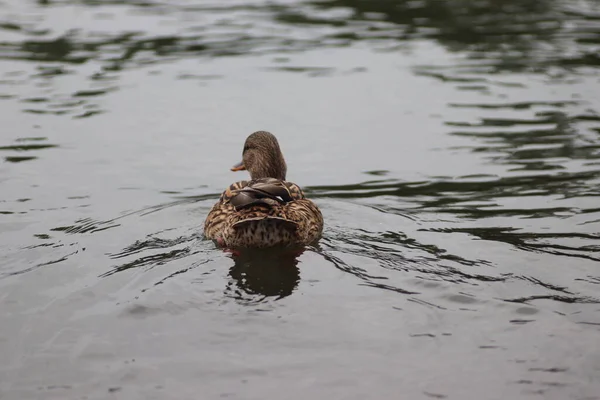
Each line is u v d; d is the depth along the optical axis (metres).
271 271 10.50
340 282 10.15
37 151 15.75
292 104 18.66
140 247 11.47
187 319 9.20
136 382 7.95
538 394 7.75
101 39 23.28
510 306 9.46
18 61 21.33
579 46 22.61
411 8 26.80
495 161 15.37
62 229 12.23
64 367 8.23
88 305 9.53
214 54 22.12
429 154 15.88
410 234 11.97
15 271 10.55
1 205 13.21
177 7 26.92
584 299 9.63
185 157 15.70
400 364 8.26
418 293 9.83
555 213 12.76
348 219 12.75
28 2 27.42
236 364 8.26
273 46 22.84
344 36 23.77
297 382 7.95
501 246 11.38
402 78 20.38
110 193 13.89
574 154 15.55
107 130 16.95
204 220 12.78
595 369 8.13
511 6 27.06
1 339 8.76
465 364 8.26
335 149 16.22
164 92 19.28
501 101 18.70
